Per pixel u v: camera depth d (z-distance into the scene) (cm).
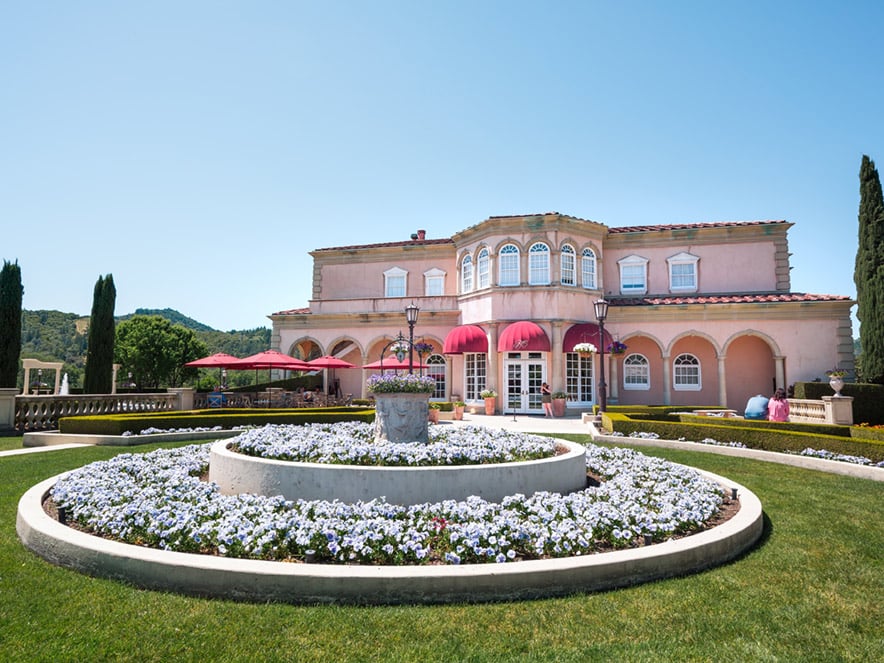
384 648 435
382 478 788
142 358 5959
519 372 2997
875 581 589
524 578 532
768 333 2905
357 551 587
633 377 3180
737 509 845
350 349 3612
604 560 563
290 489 815
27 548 667
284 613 491
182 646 435
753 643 451
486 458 920
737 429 1552
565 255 3083
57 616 486
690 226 3325
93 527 705
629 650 435
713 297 3116
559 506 730
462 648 436
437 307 3381
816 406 2042
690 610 510
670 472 1035
